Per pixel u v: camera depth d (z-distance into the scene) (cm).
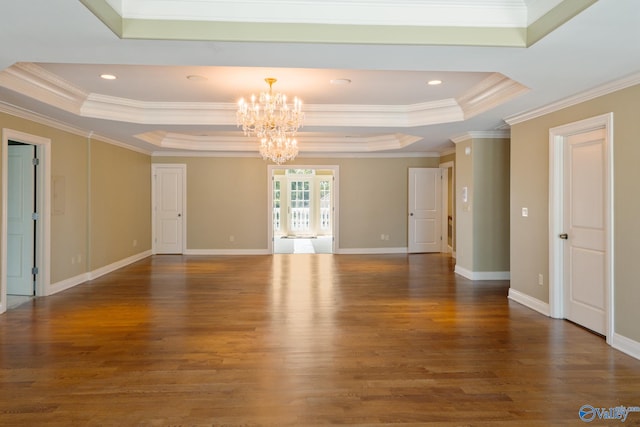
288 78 471
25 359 356
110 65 424
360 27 306
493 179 701
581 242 447
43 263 586
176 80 479
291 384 309
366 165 1041
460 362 352
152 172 998
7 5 243
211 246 1020
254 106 507
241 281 695
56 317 482
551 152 480
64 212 634
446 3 306
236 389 301
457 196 765
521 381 315
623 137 374
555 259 479
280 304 544
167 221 1009
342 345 392
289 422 257
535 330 438
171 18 298
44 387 303
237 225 1023
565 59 329
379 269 815
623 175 375
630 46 301
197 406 276
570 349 382
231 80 480
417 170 1039
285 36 304
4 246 502
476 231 704
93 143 712
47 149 586
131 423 255
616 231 382
